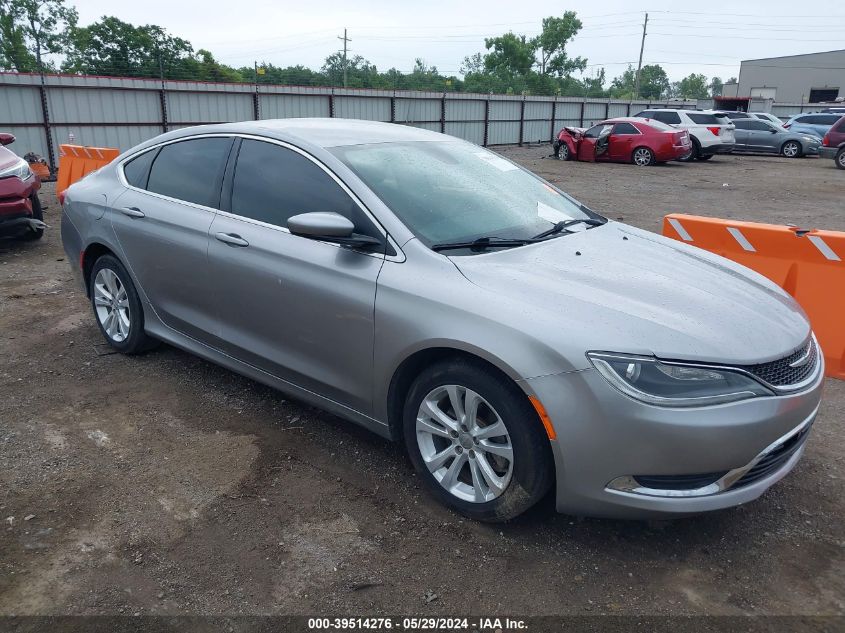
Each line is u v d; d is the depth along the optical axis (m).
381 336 3.13
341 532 3.00
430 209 3.39
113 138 20.64
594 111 39.25
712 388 2.58
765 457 2.71
